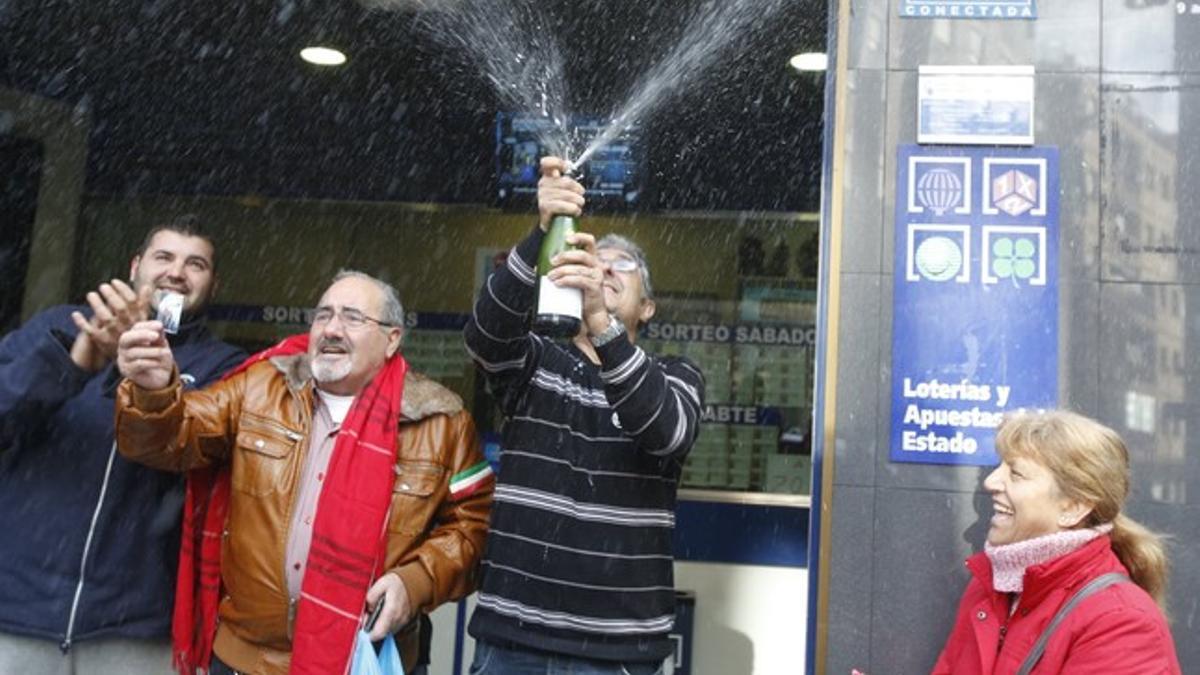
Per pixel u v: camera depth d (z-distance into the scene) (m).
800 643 5.17
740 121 6.69
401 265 7.20
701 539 5.25
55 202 7.33
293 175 7.34
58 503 3.87
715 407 6.28
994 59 4.20
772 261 6.69
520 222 7.16
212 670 3.84
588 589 3.63
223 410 3.86
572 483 3.69
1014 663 3.15
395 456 3.82
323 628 3.60
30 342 3.77
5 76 7.15
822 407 4.14
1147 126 4.14
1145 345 4.07
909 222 4.16
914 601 4.06
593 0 6.11
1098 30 4.18
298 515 3.75
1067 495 3.20
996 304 4.12
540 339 3.86
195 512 3.92
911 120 4.20
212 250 4.25
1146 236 4.11
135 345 3.49
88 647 3.89
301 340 4.11
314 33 6.57
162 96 7.28
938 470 4.09
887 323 4.14
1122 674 3.01
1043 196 4.14
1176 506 4.01
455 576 3.80
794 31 6.16
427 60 6.77
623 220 6.80
